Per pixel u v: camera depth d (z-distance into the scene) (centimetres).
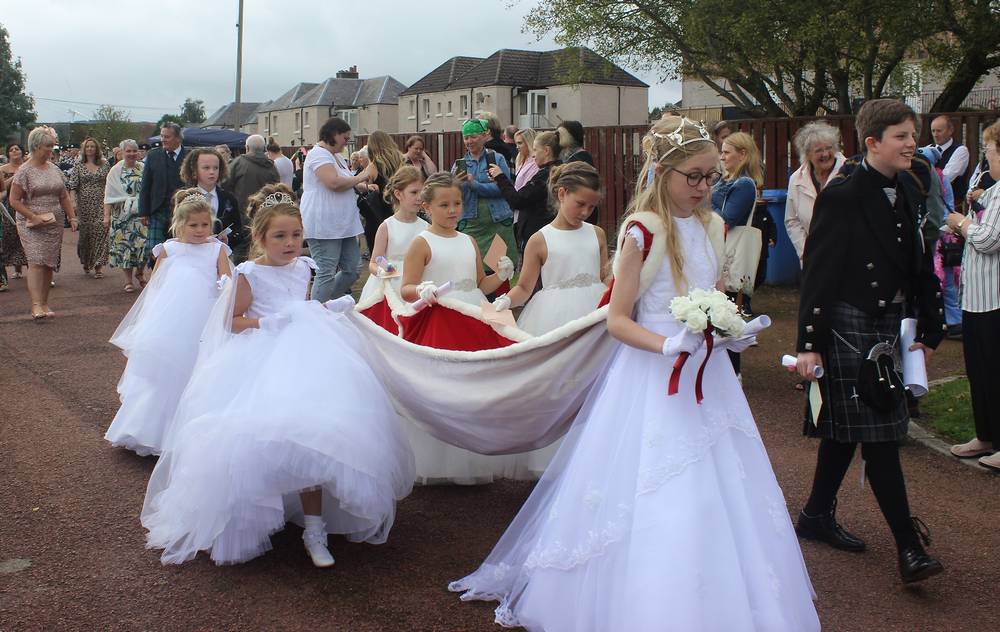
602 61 1725
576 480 315
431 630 334
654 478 293
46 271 998
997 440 498
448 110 5916
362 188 1009
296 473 367
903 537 366
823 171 666
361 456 372
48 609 352
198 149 738
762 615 286
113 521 441
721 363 318
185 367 529
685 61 1658
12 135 7256
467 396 407
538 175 803
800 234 693
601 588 296
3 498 471
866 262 365
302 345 400
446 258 513
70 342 866
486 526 437
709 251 329
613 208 1396
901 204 369
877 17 1324
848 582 377
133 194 1174
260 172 1085
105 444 563
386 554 404
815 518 411
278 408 373
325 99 7306
